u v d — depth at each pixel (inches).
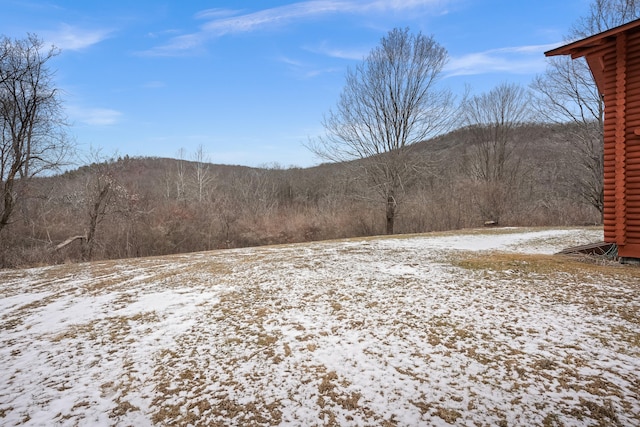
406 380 116.9
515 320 163.3
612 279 218.1
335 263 318.3
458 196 918.4
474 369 121.8
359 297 208.8
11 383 123.0
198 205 896.3
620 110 243.1
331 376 121.5
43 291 254.7
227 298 217.0
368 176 797.9
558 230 565.6
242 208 999.0
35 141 548.1
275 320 176.4
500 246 396.2
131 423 99.5
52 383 122.6
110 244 642.2
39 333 170.6
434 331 155.3
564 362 123.5
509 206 930.7
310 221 871.1
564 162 962.7
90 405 108.8
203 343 152.3
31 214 641.0
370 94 789.2
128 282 274.2
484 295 202.7
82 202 659.4
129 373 128.3
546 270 249.9
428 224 842.2
